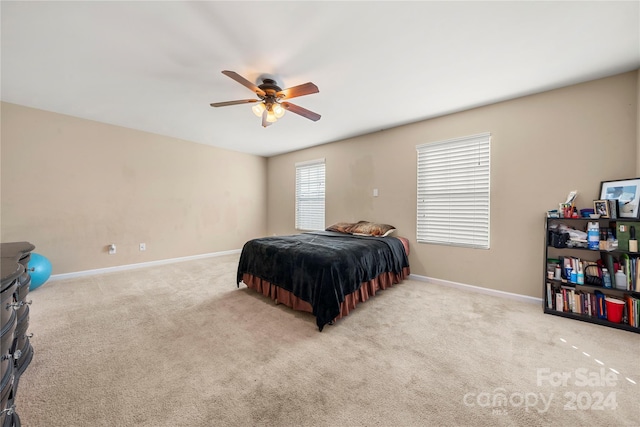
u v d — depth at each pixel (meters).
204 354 1.78
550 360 1.70
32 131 3.19
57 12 1.57
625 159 2.26
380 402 1.34
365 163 4.19
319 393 1.41
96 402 1.33
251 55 2.04
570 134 2.51
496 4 1.51
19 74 2.36
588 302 2.27
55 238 3.39
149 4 1.52
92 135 3.64
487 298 2.87
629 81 2.24
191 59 2.10
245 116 3.43
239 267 3.16
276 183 5.89
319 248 2.63
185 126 3.87
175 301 2.75
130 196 4.04
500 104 2.90
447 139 3.28
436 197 3.42
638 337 1.97
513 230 2.84
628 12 1.55
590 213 2.29
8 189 3.06
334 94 2.73
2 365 0.96
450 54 2.02
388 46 1.92
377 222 4.04
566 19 1.63
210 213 5.08
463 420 1.23
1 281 0.91
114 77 2.41
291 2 1.50
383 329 2.14
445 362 1.69
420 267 3.57
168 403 1.33
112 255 3.88
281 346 1.88
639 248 2.07
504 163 2.88
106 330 2.10
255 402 1.34
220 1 1.50
